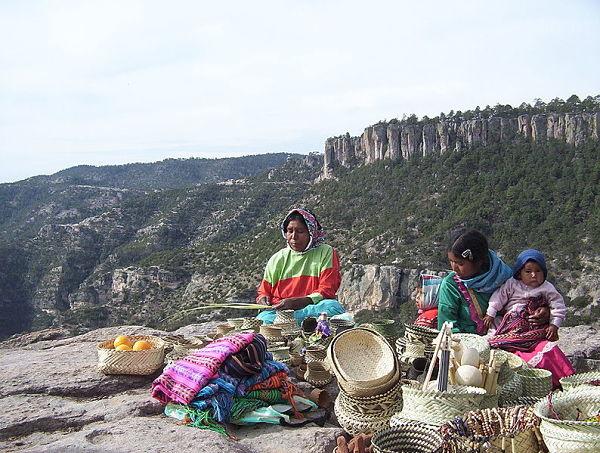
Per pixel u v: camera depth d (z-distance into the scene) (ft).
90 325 220.23
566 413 9.39
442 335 11.01
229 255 236.02
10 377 15.26
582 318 131.34
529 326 14.40
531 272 14.49
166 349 16.98
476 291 15.35
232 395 12.37
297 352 15.84
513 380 11.77
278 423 12.34
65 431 12.30
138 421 11.80
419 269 166.91
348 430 11.44
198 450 10.14
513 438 8.94
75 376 15.21
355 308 177.68
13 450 11.25
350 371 11.93
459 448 8.96
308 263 20.03
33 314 247.09
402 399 11.45
